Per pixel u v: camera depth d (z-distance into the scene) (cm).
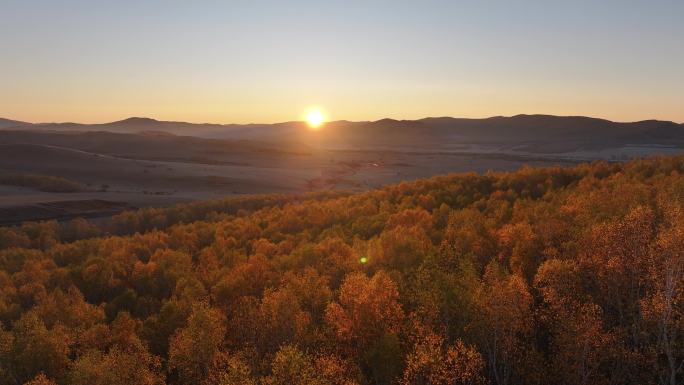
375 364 2831
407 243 4722
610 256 3050
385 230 6038
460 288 3123
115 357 2953
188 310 3931
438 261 4038
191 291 4288
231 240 7131
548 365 2692
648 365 2580
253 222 8894
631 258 2966
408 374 2608
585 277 3150
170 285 5172
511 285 2820
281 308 3297
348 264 4659
